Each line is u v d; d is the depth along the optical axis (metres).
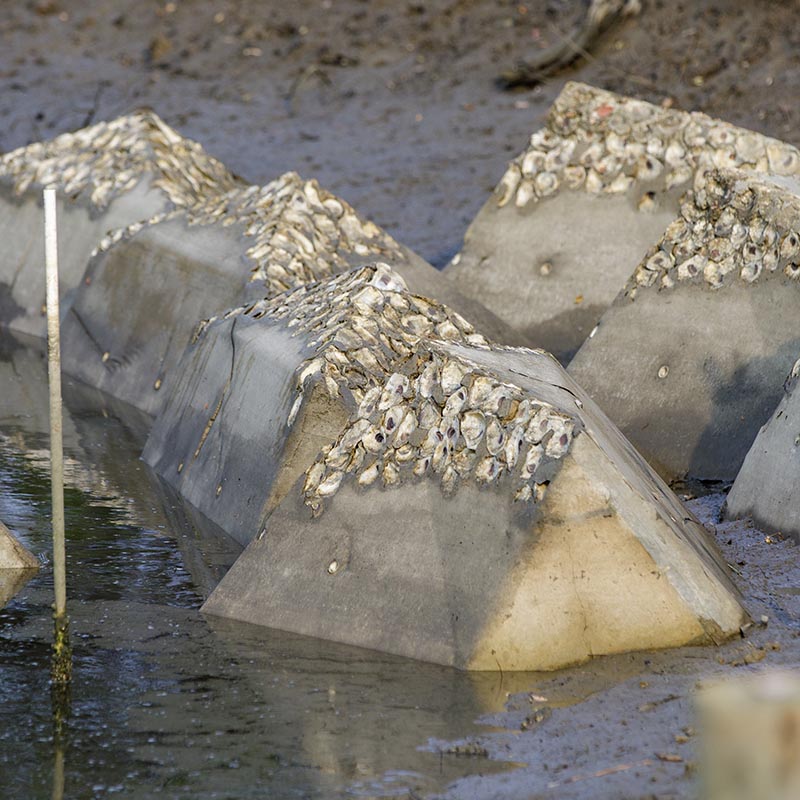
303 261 31.94
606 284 33.81
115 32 75.12
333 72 66.44
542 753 15.16
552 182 35.06
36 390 35.59
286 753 15.50
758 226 27.17
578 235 34.53
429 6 69.69
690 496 25.31
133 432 31.64
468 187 52.03
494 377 19.20
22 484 27.31
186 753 15.59
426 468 19.19
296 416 22.52
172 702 16.92
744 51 58.81
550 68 61.44
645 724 15.62
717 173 28.08
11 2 78.50
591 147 34.84
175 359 33.41
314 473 20.50
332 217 33.41
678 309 27.94
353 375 22.78
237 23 73.38
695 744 14.99
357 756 15.36
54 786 14.89
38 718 16.55
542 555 17.58
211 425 26.19
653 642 17.78
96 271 37.50
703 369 27.14
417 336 23.80
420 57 66.31
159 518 25.03
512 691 16.81
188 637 19.08
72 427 32.06
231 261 32.62
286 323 25.31
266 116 63.44
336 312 24.23
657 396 27.45
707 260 27.84
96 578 21.83
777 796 7.94
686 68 58.81
